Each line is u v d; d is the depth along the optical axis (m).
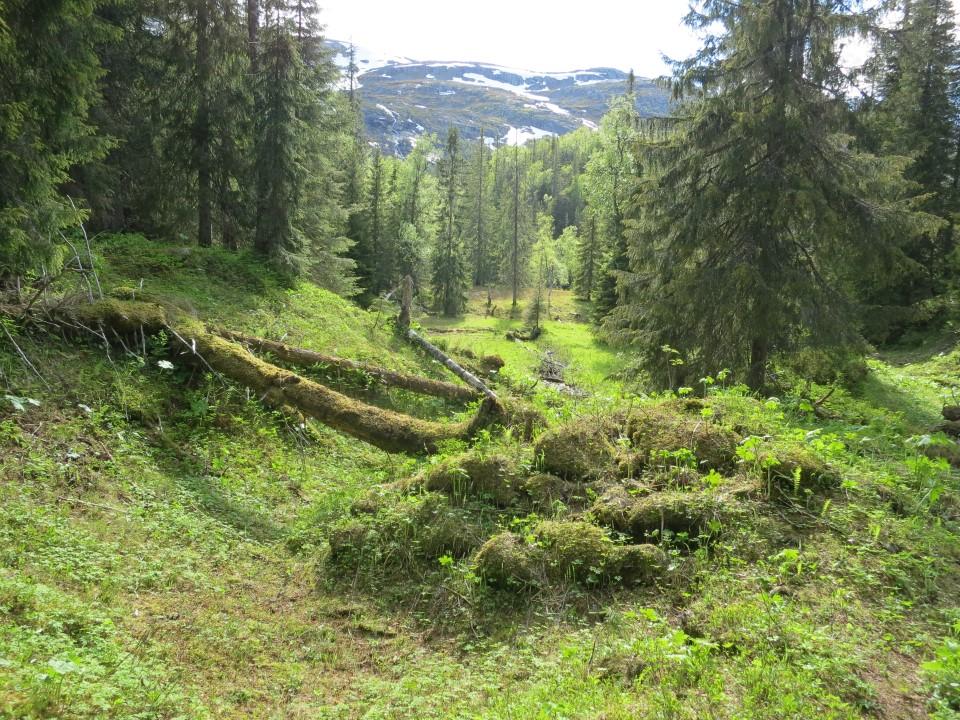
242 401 10.63
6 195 8.52
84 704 3.30
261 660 4.69
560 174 116.12
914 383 20.58
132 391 9.18
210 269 17.59
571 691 3.78
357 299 39.81
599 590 5.21
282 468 9.48
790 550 4.79
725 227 14.66
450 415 13.80
